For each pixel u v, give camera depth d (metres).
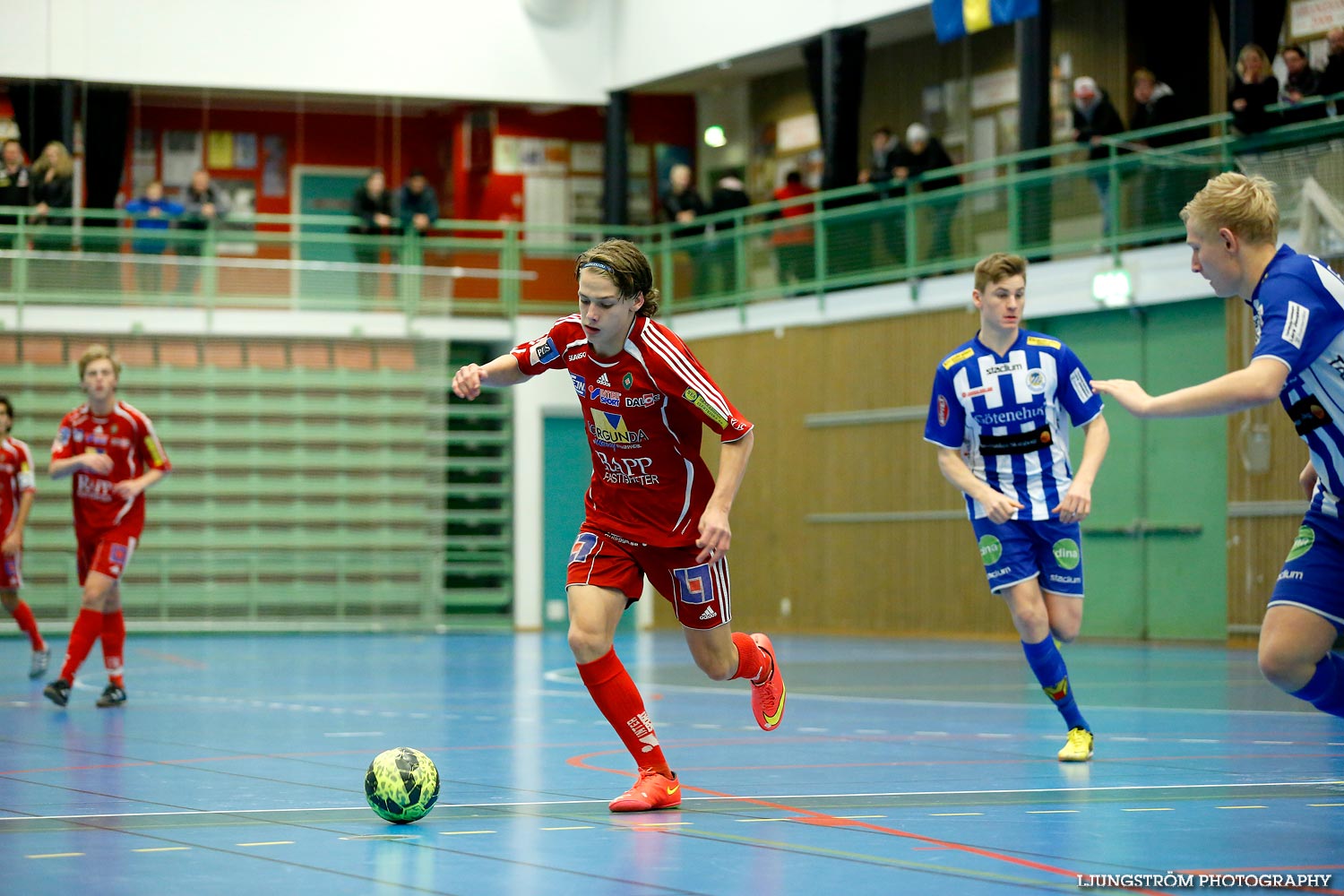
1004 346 8.88
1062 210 23.33
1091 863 5.20
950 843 5.63
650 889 4.73
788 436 28.36
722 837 5.80
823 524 27.81
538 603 30.80
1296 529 21.41
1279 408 21.61
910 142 26.06
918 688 14.96
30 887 4.79
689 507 6.74
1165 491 23.34
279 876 4.96
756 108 32.75
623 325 6.45
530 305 30.48
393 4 31.30
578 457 31.42
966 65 28.97
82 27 29.75
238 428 29.28
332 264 29.56
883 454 26.75
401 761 6.21
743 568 29.33
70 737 10.19
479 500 31.30
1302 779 7.60
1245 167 20.38
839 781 7.64
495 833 5.91
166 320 28.67
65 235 28.22
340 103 32.69
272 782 7.64
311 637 28.33
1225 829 5.96
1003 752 9.07
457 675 17.61
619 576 6.81
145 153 31.86
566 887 4.75
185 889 4.75
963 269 25.05
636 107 33.75
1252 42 21.34
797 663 19.22
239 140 32.47
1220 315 22.16
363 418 29.92
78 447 13.09
